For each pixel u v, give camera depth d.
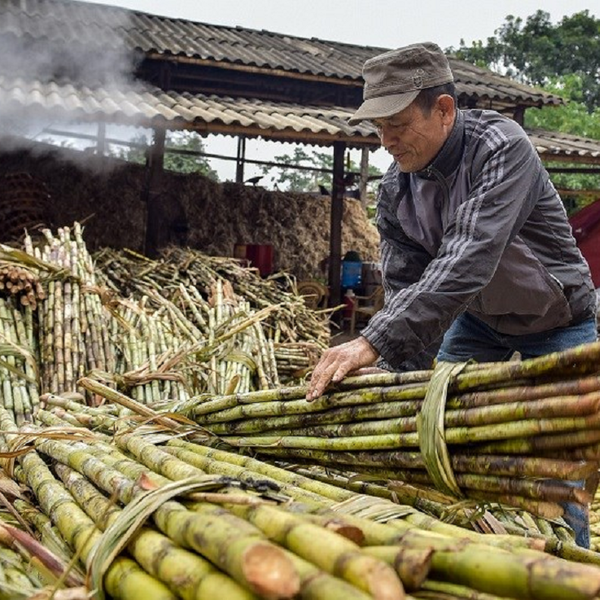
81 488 1.93
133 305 5.05
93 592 1.41
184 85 11.54
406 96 2.43
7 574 1.65
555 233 2.68
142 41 10.85
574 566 1.11
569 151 10.41
